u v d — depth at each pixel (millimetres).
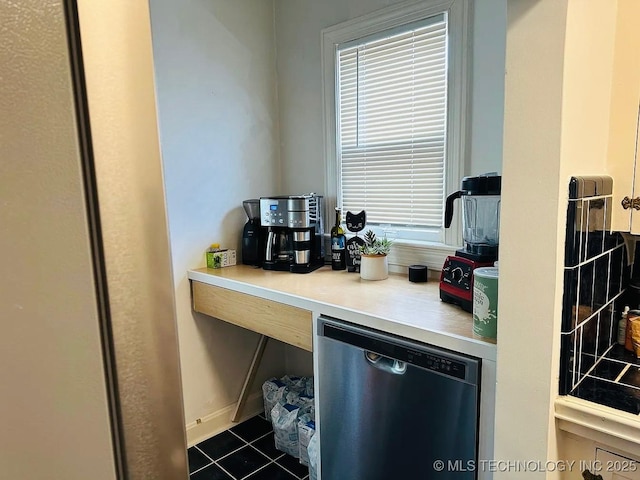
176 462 496
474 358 1306
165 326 471
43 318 417
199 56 2334
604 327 1315
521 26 1004
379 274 2113
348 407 1692
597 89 1122
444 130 2047
